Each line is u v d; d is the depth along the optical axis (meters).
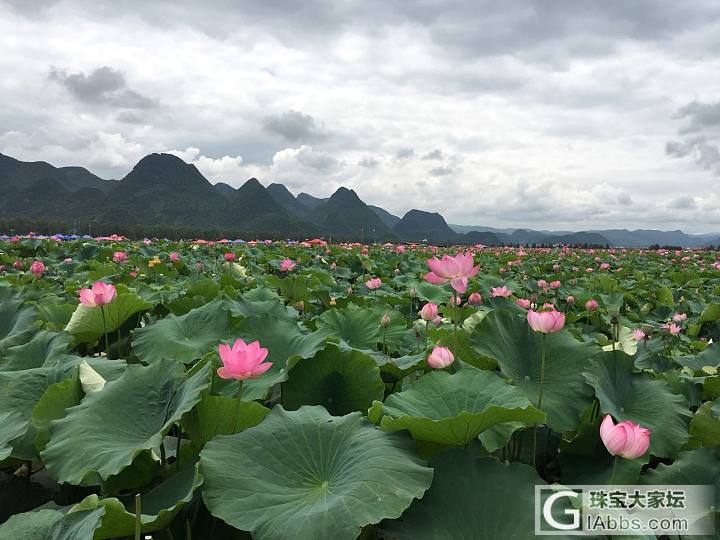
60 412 2.70
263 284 8.25
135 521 1.74
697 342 5.63
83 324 4.23
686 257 22.50
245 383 3.13
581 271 15.42
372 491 1.83
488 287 8.85
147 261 9.77
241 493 1.90
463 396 2.56
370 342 4.50
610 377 3.12
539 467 2.96
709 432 2.75
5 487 2.49
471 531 1.89
